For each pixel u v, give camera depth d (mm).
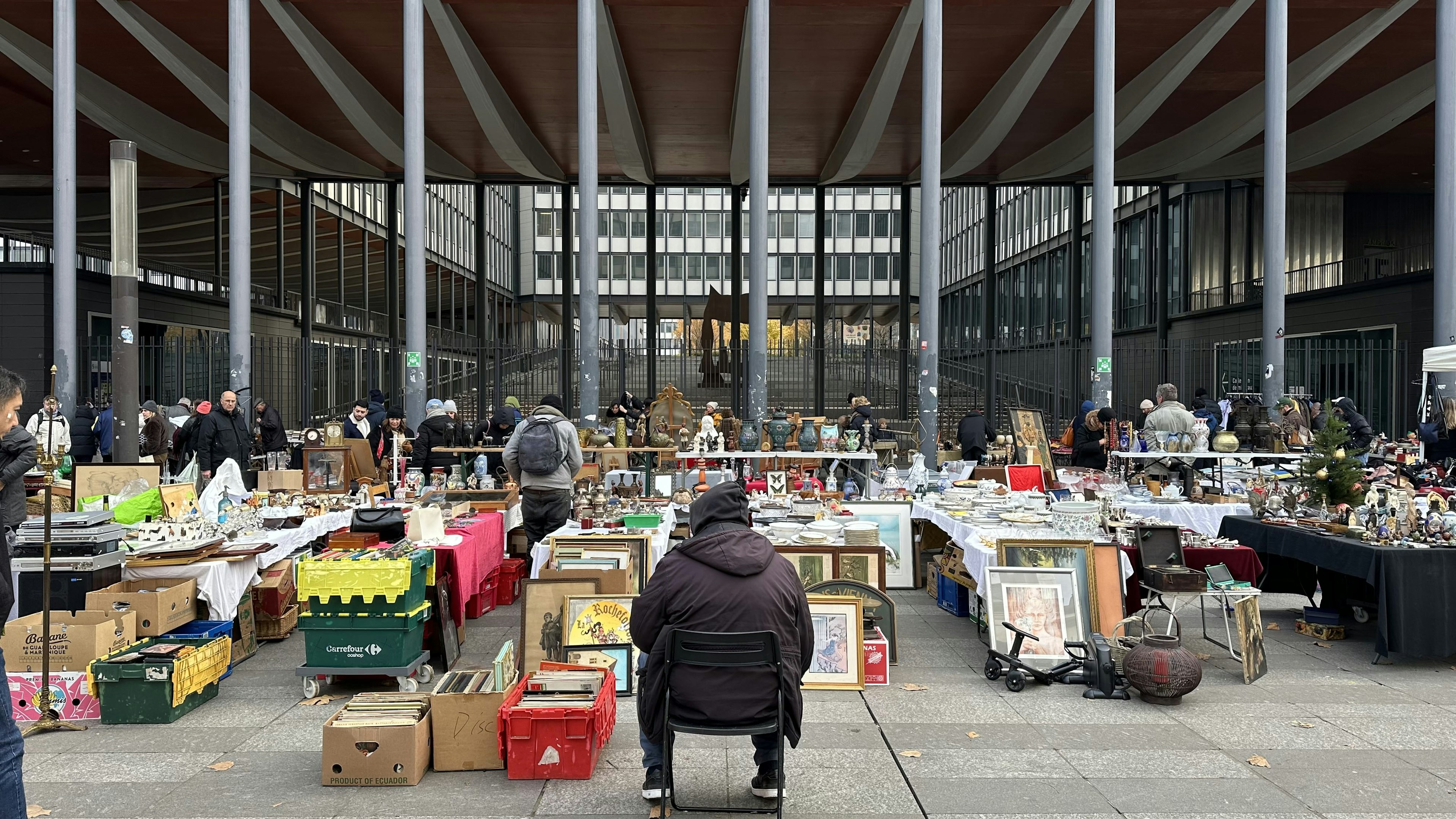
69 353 14719
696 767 4469
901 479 10438
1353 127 22516
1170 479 10609
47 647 5012
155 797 4117
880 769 4453
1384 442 13648
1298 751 4711
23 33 18344
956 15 17469
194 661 5367
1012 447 12992
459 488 9422
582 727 4348
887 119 23234
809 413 26266
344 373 27031
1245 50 19078
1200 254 29172
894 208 44844
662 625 3840
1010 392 27422
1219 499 9172
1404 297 20656
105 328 20359
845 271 44812
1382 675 6180
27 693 5133
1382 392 21109
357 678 5914
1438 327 15539
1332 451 7586
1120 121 21797
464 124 23438
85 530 5797
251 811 3979
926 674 6195
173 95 21562
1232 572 6910
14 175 28188
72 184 14805
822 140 25547
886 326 50000
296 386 25469
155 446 12312
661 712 3785
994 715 5305
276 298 26938
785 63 20047
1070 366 22562
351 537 6660
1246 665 5973
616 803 4059
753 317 15312
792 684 3758
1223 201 28109
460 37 17844
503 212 44250
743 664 3684
